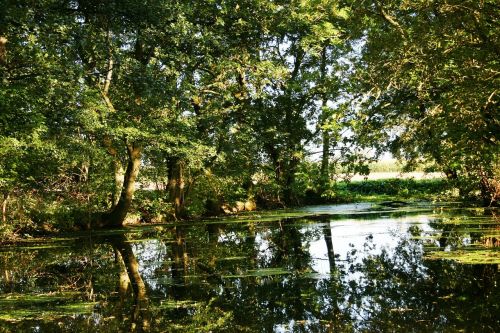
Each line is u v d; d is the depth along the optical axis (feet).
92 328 17.90
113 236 52.80
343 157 29.53
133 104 60.59
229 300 21.75
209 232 53.26
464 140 31.07
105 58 53.42
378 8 28.63
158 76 57.31
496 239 33.09
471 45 27.04
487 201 56.70
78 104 51.06
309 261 31.01
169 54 57.52
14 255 40.01
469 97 27.35
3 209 49.60
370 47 29.58
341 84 29.78
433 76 27.81
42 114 46.96
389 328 16.20
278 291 22.99
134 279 27.68
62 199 59.11
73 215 62.13
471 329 15.57
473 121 28.55
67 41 46.65
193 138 64.54
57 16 42.88
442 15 26.58
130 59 52.06
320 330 16.61
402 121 29.48
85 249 42.19
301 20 62.13
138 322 18.69
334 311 18.86
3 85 42.60
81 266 33.30
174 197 76.07
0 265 34.91
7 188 48.91
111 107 58.59
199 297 22.52
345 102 27.37
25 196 53.06
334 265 29.01
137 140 59.62
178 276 27.99
